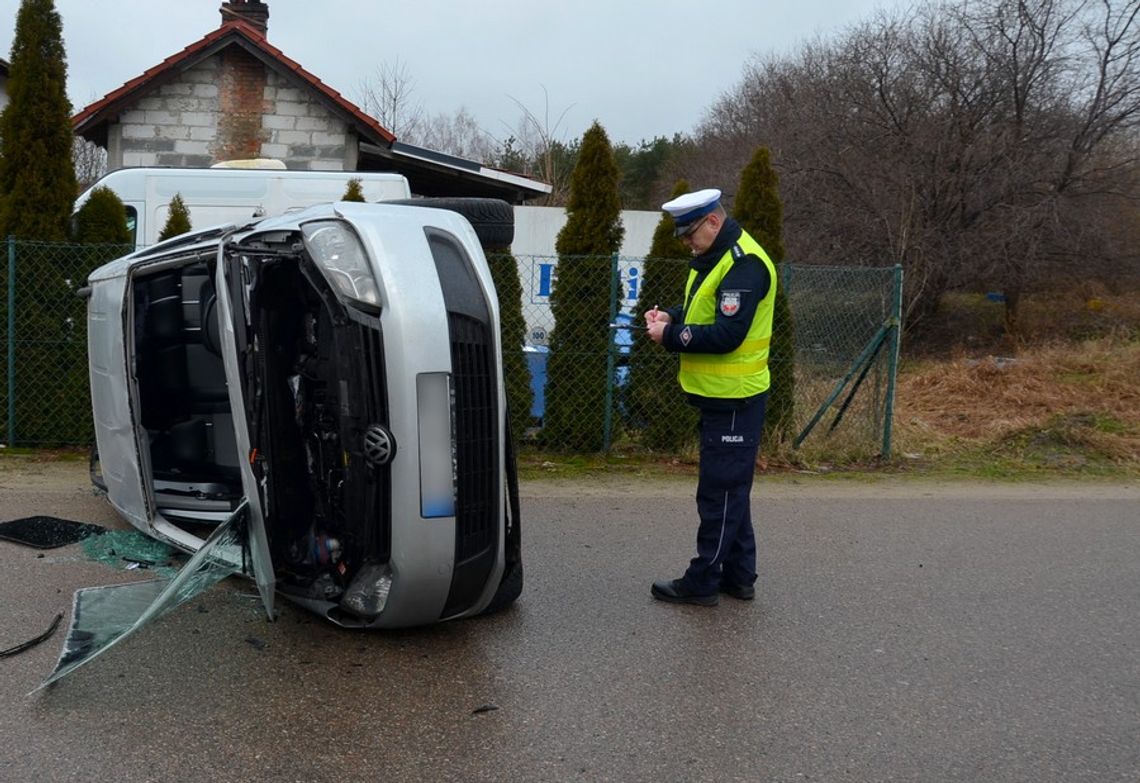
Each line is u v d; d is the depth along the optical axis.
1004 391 12.55
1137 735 3.62
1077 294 22.06
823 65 30.16
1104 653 4.39
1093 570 5.64
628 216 11.56
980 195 21.70
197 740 3.33
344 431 3.82
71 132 8.30
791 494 7.42
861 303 9.01
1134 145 21.72
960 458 9.09
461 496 3.84
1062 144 21.42
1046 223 20.94
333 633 4.27
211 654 4.01
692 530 6.21
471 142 31.17
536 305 10.32
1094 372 13.63
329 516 4.11
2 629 4.16
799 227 23.59
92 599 4.37
